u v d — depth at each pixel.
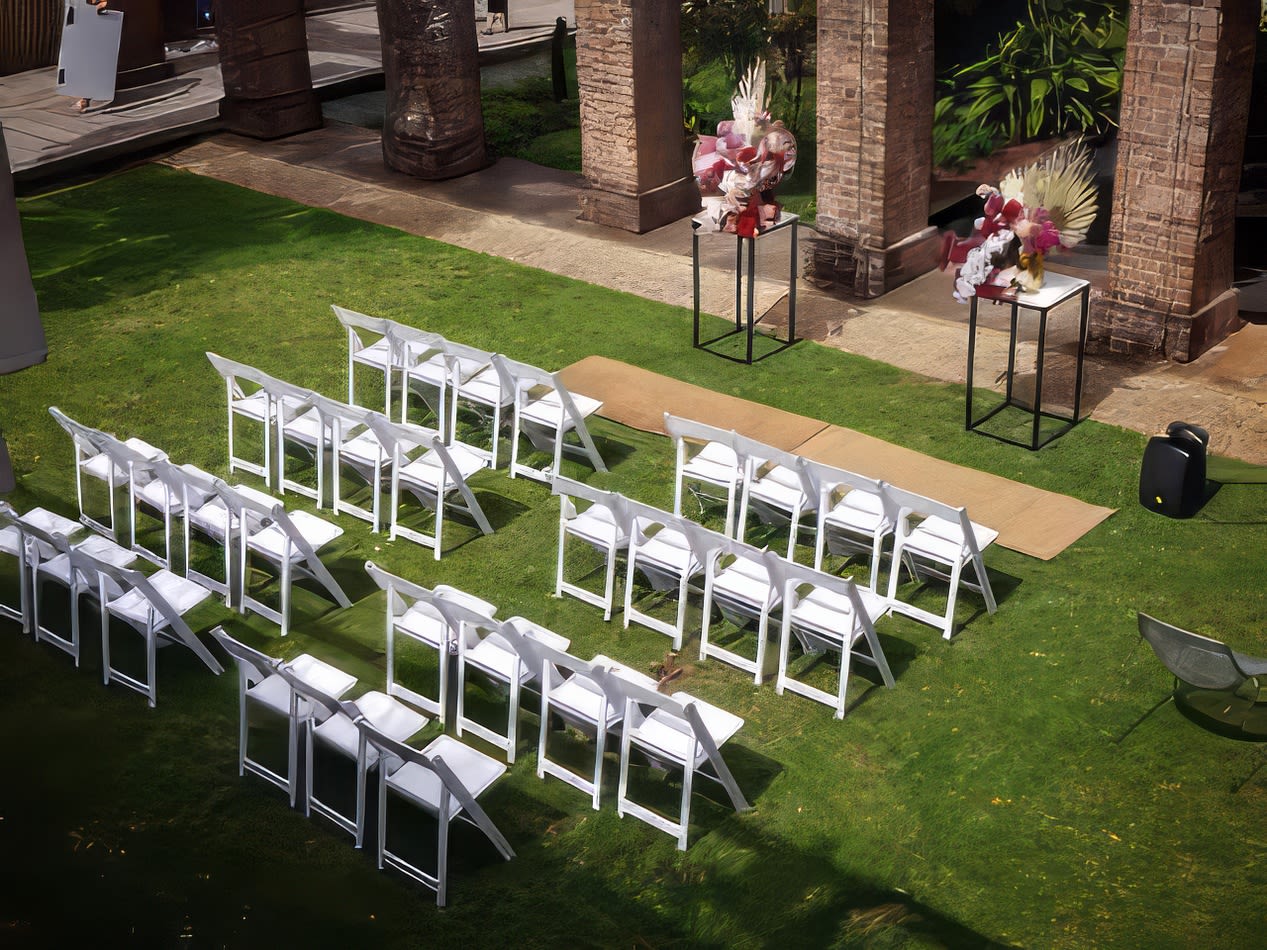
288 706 6.28
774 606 6.82
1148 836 5.86
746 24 14.98
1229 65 9.01
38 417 10.10
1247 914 5.43
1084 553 7.87
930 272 11.84
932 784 6.24
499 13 21.03
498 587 7.93
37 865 6.00
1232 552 7.79
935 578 7.75
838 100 10.94
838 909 5.60
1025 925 5.45
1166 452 8.00
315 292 12.16
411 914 5.68
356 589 8.02
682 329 11.11
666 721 6.09
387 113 15.05
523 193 14.38
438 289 12.12
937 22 12.57
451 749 6.04
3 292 5.21
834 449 9.07
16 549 7.64
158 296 12.20
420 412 10.02
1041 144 12.67
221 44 16.38
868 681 6.96
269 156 15.91
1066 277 8.99
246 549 7.98
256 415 8.95
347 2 23.91
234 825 6.23
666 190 13.23
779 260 12.41
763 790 6.27
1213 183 9.38
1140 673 6.86
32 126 17.28
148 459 7.89
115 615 7.41
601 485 8.89
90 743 6.77
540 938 5.53
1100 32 12.34
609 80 12.61
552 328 11.21
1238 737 6.39
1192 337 9.80
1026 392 9.73
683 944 5.48
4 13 19.59
